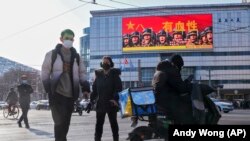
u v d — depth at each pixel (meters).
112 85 8.76
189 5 126.12
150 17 126.56
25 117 15.11
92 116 28.67
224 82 127.38
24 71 121.06
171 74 6.88
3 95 120.25
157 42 125.94
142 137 6.95
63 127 6.26
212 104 7.05
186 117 6.73
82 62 6.57
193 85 6.84
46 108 61.47
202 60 126.69
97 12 132.62
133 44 127.25
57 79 6.19
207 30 124.75
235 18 125.81
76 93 6.37
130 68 127.50
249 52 126.69
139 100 7.09
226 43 127.38
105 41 131.88
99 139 8.89
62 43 6.40
